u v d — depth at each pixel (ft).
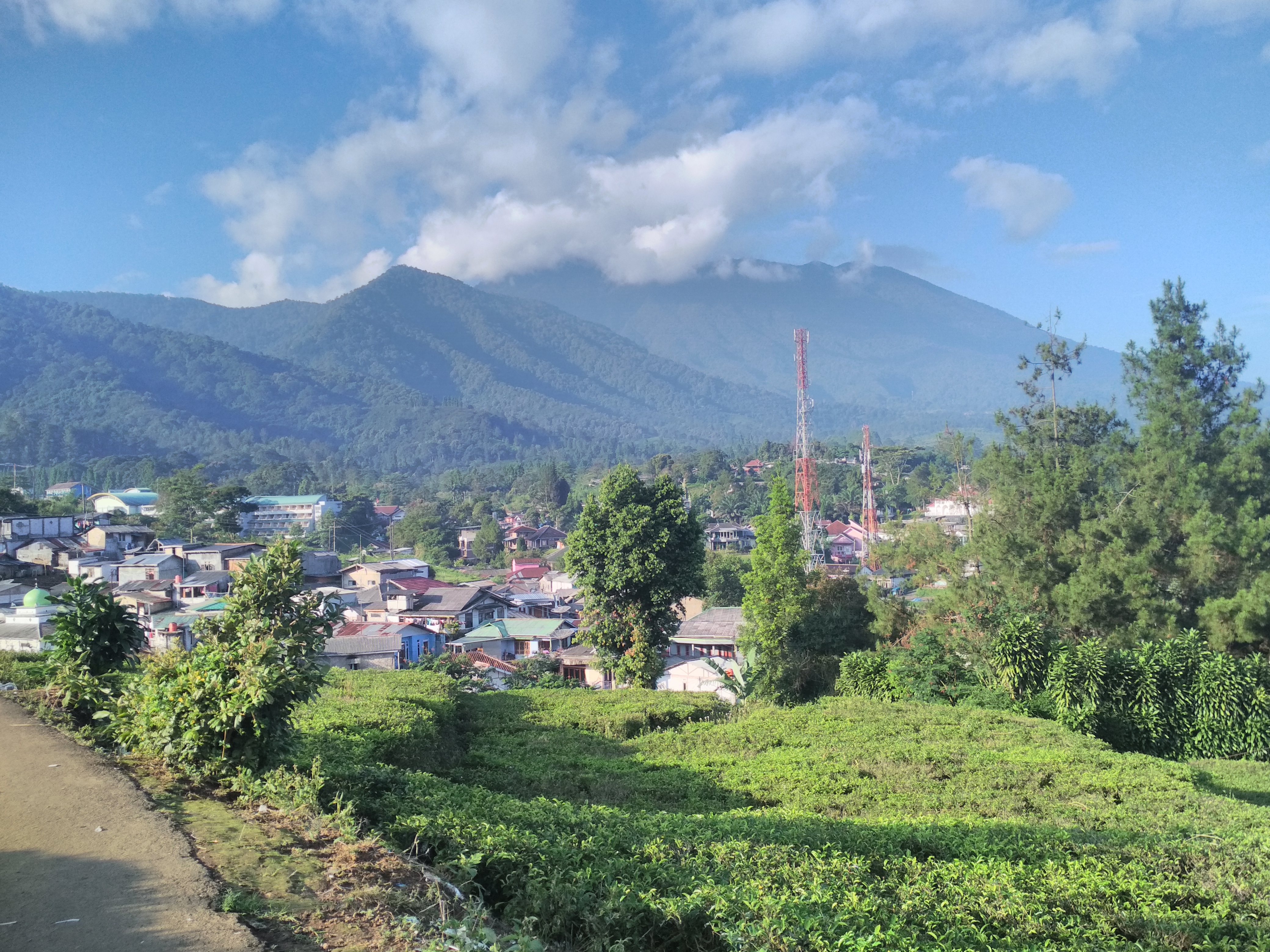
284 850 29.30
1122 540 102.53
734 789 60.80
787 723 81.41
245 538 329.93
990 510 117.91
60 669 48.37
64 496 414.82
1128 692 84.28
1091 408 138.21
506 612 231.30
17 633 114.73
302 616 44.27
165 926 22.76
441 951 22.26
